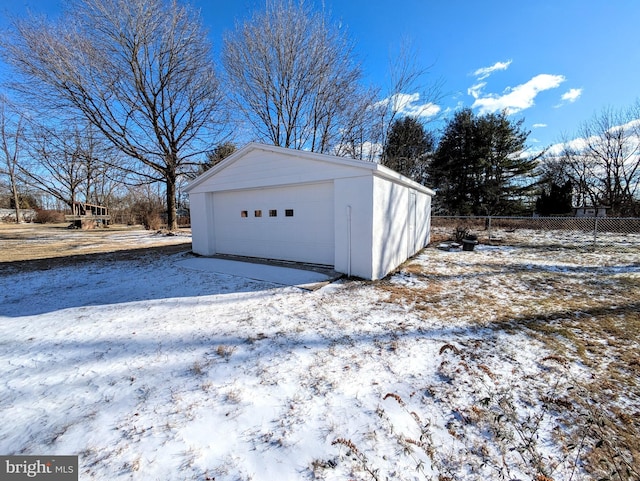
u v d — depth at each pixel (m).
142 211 26.22
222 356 2.92
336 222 6.01
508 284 5.51
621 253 8.59
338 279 5.77
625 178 19.98
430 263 7.52
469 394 2.29
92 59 12.94
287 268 6.58
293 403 2.21
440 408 2.14
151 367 2.74
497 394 2.25
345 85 15.54
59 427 1.99
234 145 17.67
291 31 14.71
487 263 7.50
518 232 14.69
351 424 1.99
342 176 5.80
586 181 21.69
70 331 3.56
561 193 19.16
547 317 3.88
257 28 14.61
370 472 1.57
